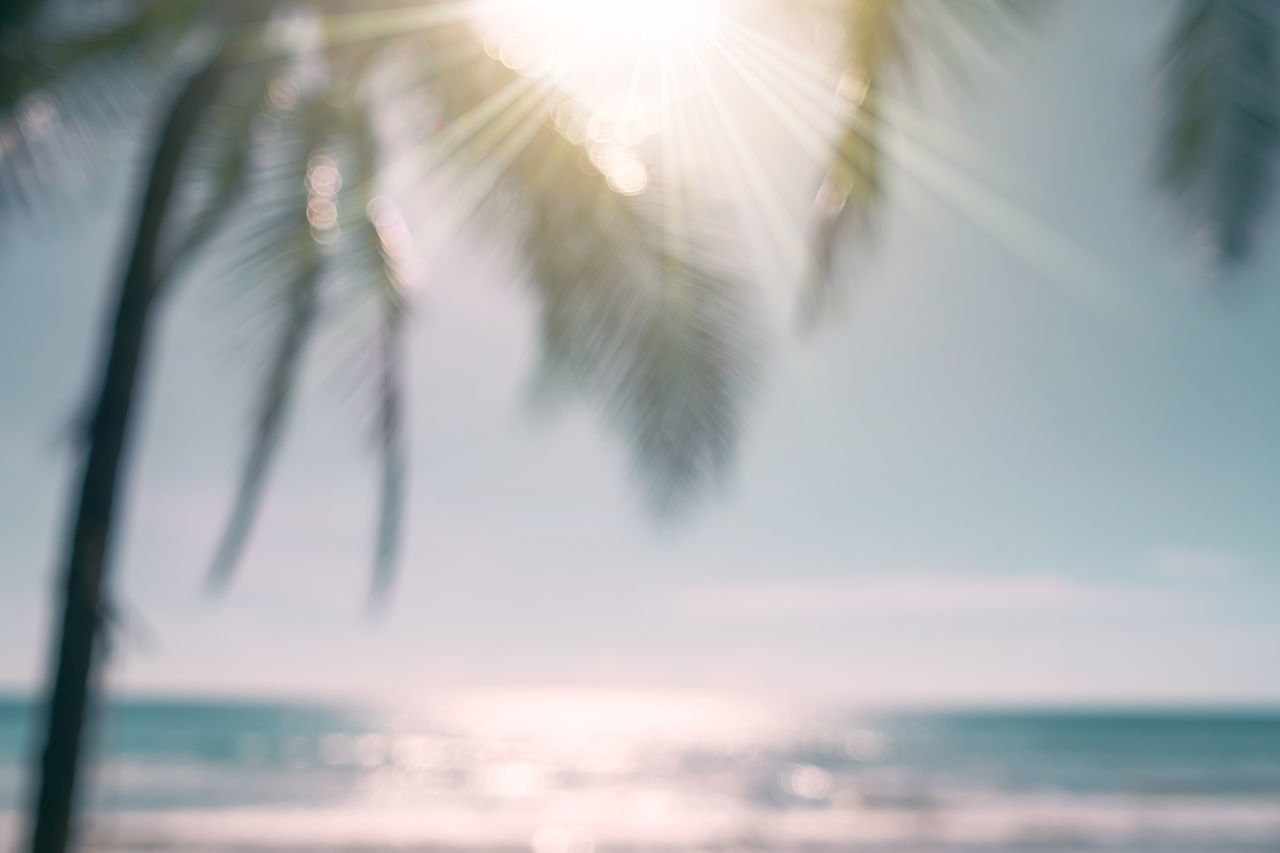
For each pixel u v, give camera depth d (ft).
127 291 11.44
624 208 13.99
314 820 60.80
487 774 102.94
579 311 14.46
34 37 11.96
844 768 115.03
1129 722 285.43
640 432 14.11
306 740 158.61
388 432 13.66
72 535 10.73
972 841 55.83
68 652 10.48
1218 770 113.70
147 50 13.24
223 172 13.58
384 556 13.47
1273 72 8.00
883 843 54.65
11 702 310.04
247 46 12.96
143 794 78.74
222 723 211.00
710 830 58.65
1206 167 8.29
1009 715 381.60
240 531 13.33
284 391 13.58
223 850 48.67
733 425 14.02
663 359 14.02
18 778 86.69
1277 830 61.11
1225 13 8.07
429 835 54.85
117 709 242.17
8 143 11.95
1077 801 79.15
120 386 11.19
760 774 104.78
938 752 145.89
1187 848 54.13
